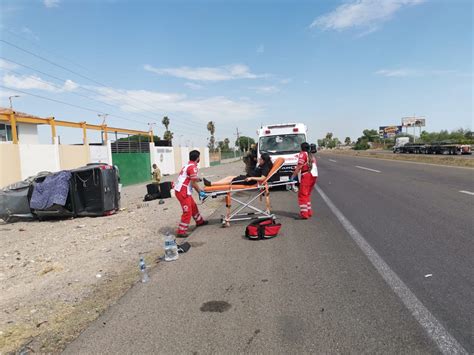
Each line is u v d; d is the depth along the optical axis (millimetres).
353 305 3938
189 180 7820
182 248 6512
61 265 6414
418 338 3217
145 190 22016
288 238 7051
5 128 29641
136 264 6090
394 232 7012
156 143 39094
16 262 6961
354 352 3066
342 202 11094
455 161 26906
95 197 11930
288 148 15883
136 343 3441
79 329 3832
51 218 12164
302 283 4668
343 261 5441
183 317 3906
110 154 24969
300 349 3160
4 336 3842
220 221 9336
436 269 4879
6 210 12016
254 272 5199
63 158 20172
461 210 8758
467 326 3379
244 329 3566
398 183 15211
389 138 120188
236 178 8945
